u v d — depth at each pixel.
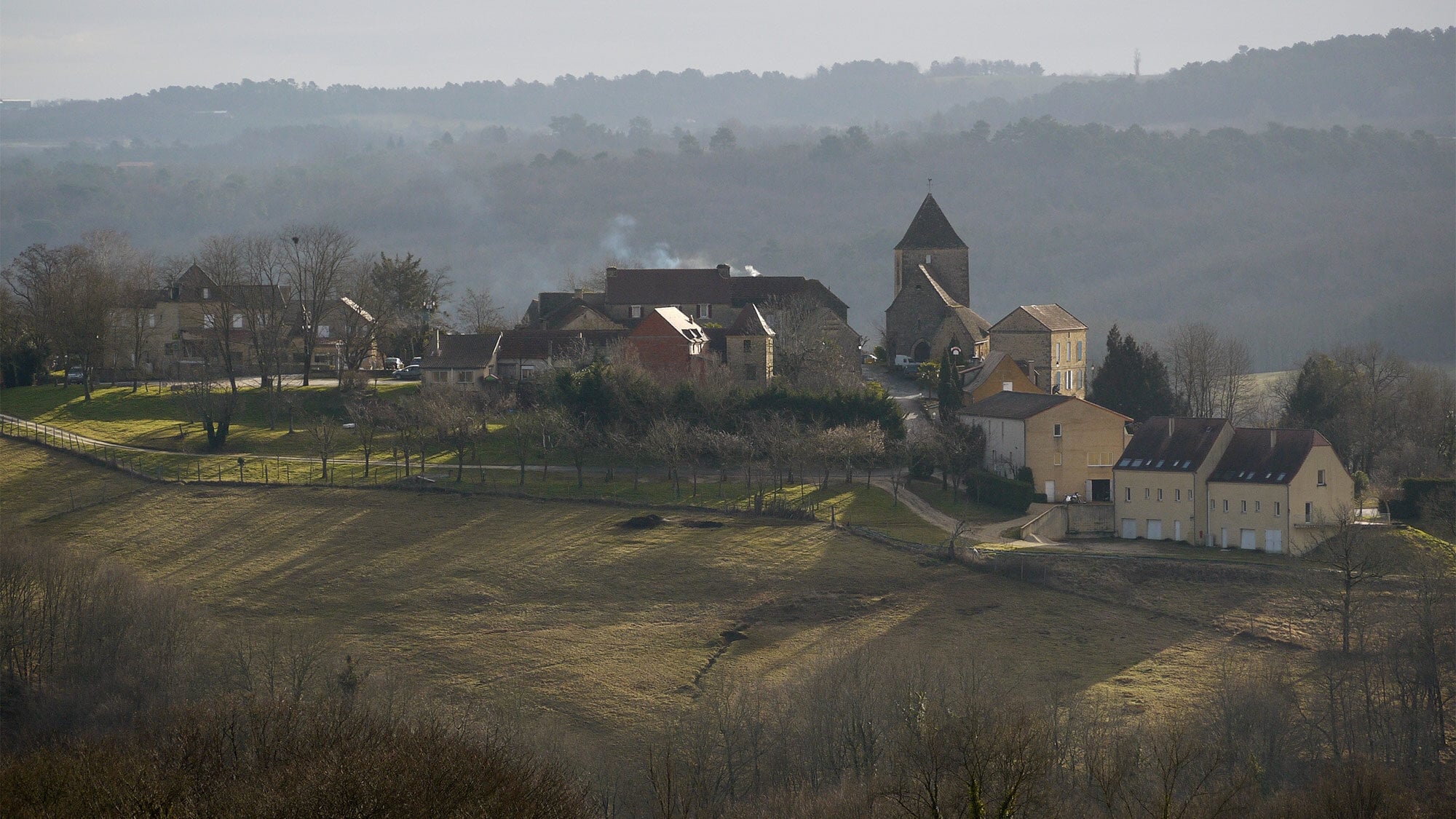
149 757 168.12
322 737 168.75
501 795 154.62
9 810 157.25
